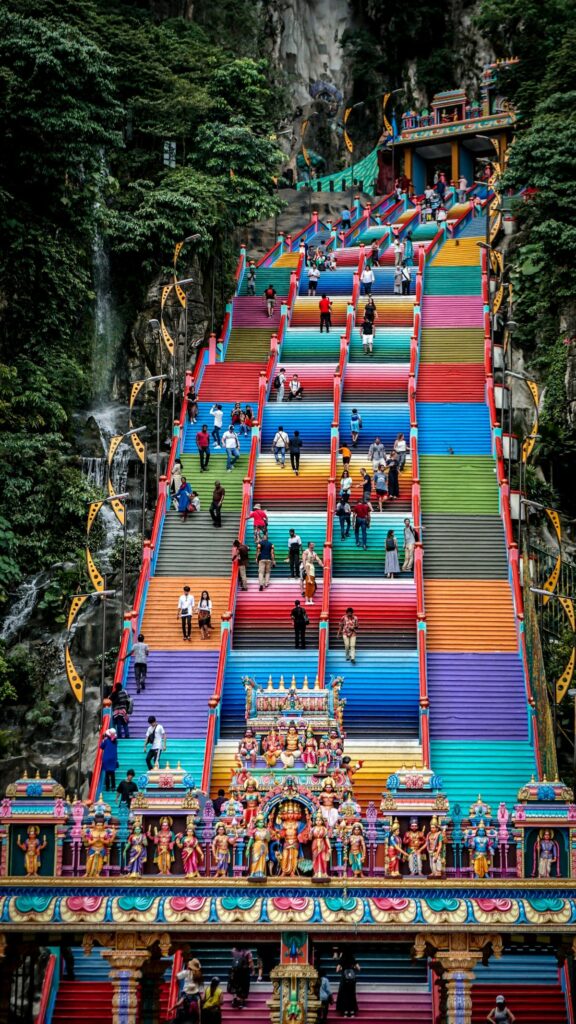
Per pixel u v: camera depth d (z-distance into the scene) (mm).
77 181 61406
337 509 49531
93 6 68000
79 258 61188
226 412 58250
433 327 63875
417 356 60500
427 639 45062
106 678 48938
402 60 103688
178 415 62312
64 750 46625
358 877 28984
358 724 41750
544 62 78438
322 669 43062
